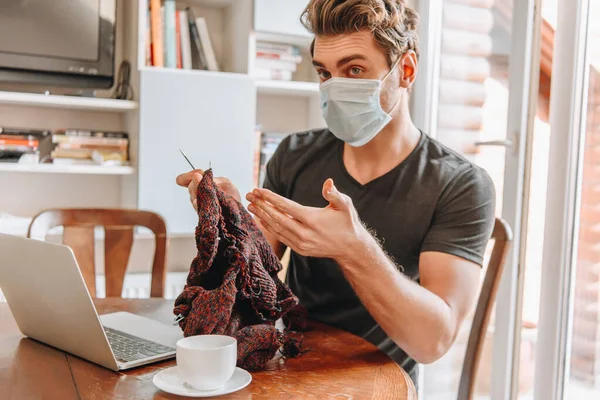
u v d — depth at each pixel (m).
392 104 1.24
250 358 0.86
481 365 2.07
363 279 0.93
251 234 0.94
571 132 1.74
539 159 1.86
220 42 2.47
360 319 1.28
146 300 1.35
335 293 1.30
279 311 0.93
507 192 1.93
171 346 0.95
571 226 1.76
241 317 0.92
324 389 0.80
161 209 2.10
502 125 1.99
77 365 0.87
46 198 2.24
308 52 2.54
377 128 1.25
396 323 0.96
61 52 2.06
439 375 2.28
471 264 1.13
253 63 2.21
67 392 0.77
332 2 1.18
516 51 1.90
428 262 1.13
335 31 1.18
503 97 1.99
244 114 2.20
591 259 1.77
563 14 1.75
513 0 1.93
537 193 1.86
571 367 1.80
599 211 1.75
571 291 1.78
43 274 0.85
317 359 0.93
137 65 2.08
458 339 2.21
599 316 1.77
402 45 1.21
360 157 1.34
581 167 1.77
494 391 1.98
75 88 2.13
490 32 2.03
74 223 1.68
